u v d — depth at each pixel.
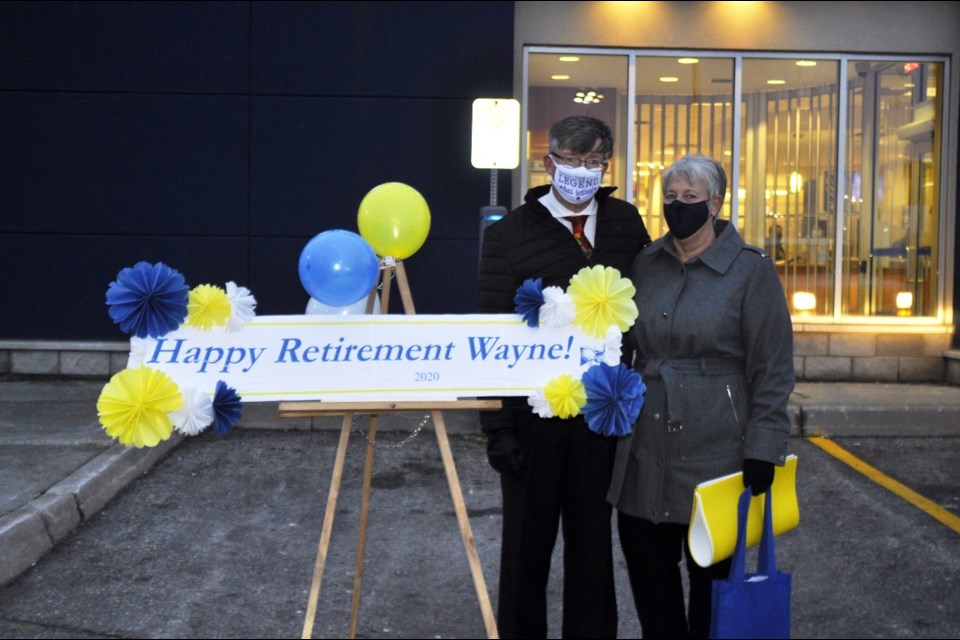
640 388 3.40
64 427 7.17
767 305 3.39
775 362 3.39
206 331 3.45
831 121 9.55
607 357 3.49
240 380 3.45
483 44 8.70
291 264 8.84
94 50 8.72
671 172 3.46
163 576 4.92
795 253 9.62
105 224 8.84
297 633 4.29
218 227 8.83
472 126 8.12
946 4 9.42
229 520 5.77
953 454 7.28
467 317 3.53
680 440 3.45
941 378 9.43
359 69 8.71
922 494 6.35
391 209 3.73
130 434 3.35
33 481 5.84
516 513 3.60
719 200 3.49
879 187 9.59
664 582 3.60
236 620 4.42
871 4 9.39
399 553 5.29
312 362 3.48
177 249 8.85
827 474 6.78
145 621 4.39
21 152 8.80
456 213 8.79
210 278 8.86
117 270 8.87
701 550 3.29
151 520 5.74
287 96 8.74
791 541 5.50
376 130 8.76
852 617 4.47
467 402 3.46
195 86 8.73
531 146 9.46
